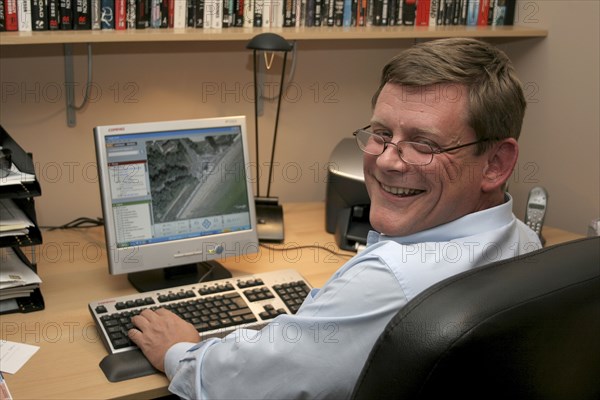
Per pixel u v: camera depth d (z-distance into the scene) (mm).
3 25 1760
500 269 949
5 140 1738
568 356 956
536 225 2035
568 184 2207
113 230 1652
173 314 1471
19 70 1955
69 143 2068
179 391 1273
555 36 2178
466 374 850
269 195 2375
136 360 1385
